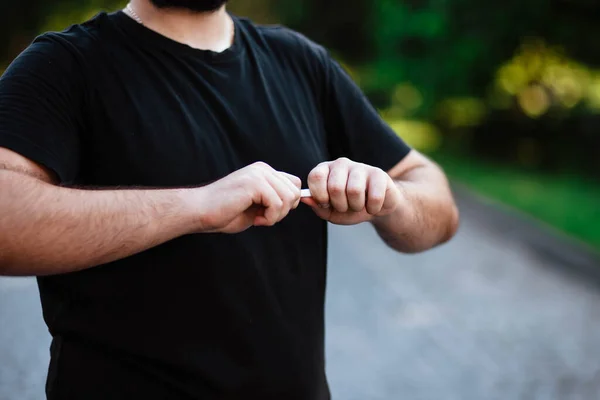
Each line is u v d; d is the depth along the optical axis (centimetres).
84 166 136
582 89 1108
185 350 135
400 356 443
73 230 119
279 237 145
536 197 901
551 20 1007
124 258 134
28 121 124
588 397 400
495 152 1169
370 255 662
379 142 167
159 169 134
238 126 143
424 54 1138
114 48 136
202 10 140
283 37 160
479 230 767
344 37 1650
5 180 117
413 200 157
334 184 128
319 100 163
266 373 141
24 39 2100
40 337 469
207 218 123
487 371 427
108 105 133
